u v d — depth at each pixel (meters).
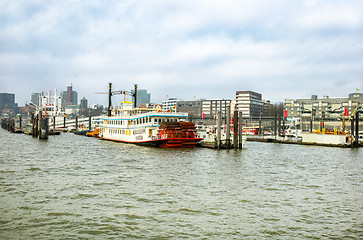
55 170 53.44
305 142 123.81
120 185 43.12
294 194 40.38
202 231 27.92
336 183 47.62
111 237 26.38
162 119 96.69
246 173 53.81
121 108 126.38
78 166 57.88
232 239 26.44
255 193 40.34
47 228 27.94
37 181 44.72
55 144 105.06
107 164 60.50
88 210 32.69
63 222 29.36
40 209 32.66
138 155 74.56
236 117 91.75
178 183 44.78
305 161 71.88
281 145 120.88
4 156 70.00
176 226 28.92
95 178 47.41
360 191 42.78
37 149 87.12
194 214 32.09
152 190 40.66
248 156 77.88
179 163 62.62
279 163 67.38
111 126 123.06
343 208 35.00
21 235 26.38
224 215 31.97
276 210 33.84
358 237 27.31
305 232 28.17
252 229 28.58
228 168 58.22
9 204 33.97
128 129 108.00
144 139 96.94
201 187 42.75
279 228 28.94
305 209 34.38
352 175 54.66
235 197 38.31
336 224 30.19
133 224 29.20
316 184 46.59
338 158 78.94
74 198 36.69
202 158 70.94
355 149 107.31
